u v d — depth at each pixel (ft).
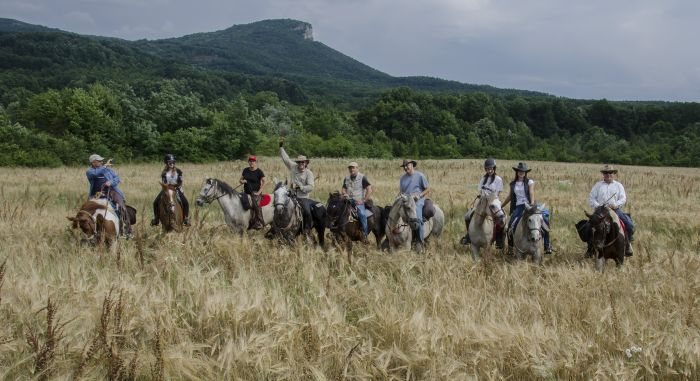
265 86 602.85
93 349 19.33
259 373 19.49
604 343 21.79
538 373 19.63
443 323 22.72
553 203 74.23
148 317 22.22
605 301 26.84
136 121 208.23
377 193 81.92
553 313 24.82
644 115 442.50
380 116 397.60
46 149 164.25
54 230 42.80
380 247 41.39
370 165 163.94
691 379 19.72
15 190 80.12
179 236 35.91
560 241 48.01
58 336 20.30
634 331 22.45
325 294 25.23
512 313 24.09
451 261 33.32
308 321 22.68
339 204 39.65
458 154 353.10
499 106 449.48
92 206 37.58
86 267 31.14
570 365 19.45
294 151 259.60
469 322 22.33
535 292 27.86
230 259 32.55
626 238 37.01
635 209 72.64
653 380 19.70
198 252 34.01
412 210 36.27
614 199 37.76
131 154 191.93
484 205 36.94
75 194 77.41
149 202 69.46
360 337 21.85
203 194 43.24
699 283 29.71
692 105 434.71
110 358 19.36
